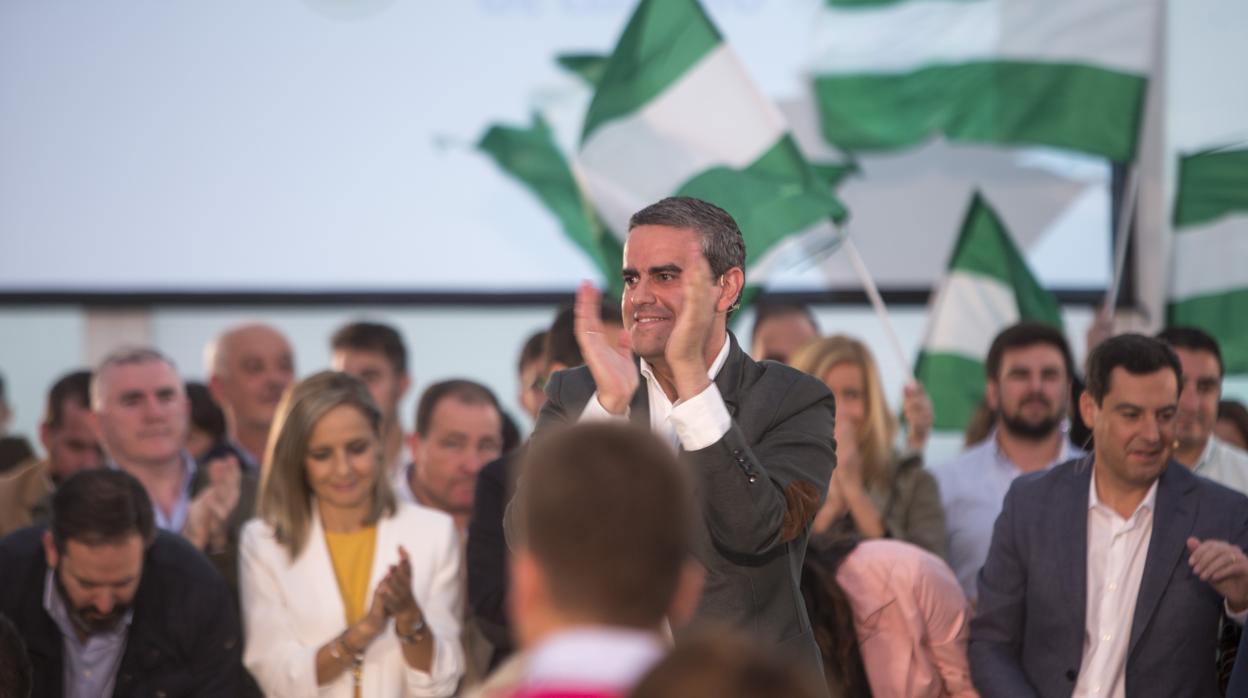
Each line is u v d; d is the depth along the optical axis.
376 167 15.62
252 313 15.80
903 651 8.10
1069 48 14.81
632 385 5.49
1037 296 13.76
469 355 15.79
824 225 12.74
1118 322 15.31
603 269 11.57
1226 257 13.83
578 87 15.50
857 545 8.39
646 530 3.43
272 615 8.57
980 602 8.25
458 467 10.02
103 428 10.11
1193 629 7.69
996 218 13.79
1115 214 15.41
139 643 8.26
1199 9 15.07
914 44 15.13
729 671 3.01
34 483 11.12
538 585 3.50
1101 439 7.88
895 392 15.50
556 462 3.49
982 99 14.95
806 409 6.14
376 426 8.81
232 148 15.62
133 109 15.59
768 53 15.39
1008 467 10.31
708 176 11.45
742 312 15.33
